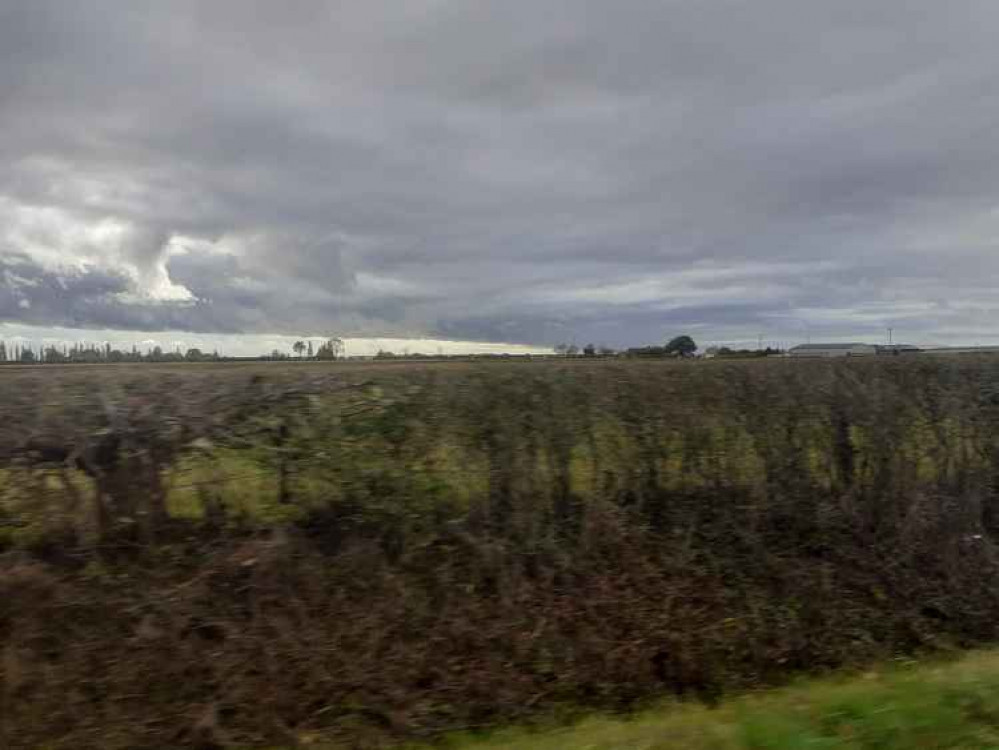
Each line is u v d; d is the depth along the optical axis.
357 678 6.48
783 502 8.89
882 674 7.41
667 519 8.57
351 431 7.50
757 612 7.94
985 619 8.44
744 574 8.30
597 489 8.38
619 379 8.60
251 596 6.65
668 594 7.90
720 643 7.59
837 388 9.17
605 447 8.42
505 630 7.18
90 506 6.63
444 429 7.75
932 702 5.59
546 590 7.64
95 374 7.03
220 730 5.88
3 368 7.53
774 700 6.54
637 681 7.13
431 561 7.45
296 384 7.42
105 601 6.33
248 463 7.17
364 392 7.62
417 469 7.62
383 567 7.21
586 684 7.02
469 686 6.71
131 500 6.74
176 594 6.47
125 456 6.73
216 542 6.88
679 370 8.91
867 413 9.16
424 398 7.75
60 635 6.13
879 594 8.45
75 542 6.55
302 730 6.14
